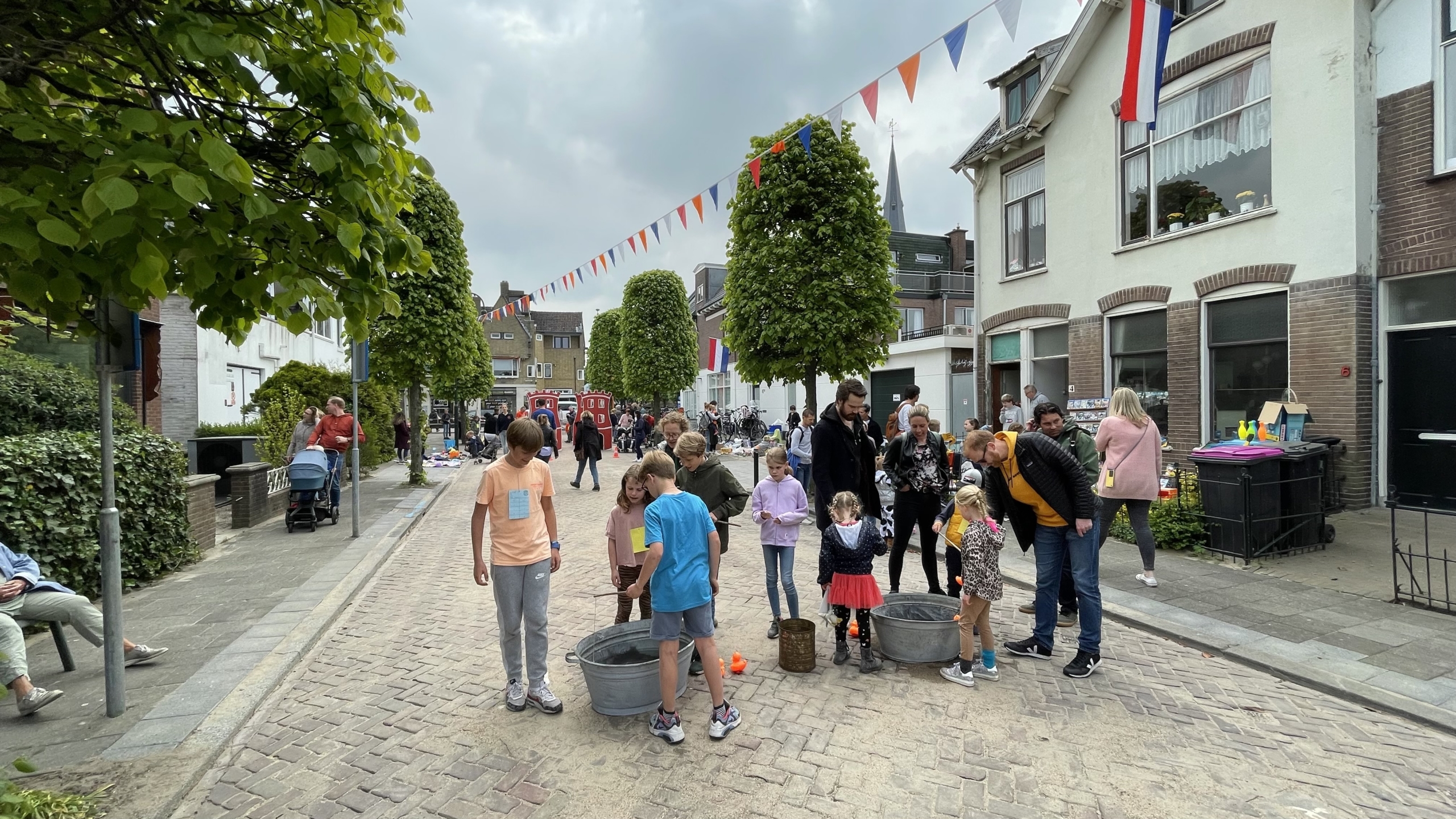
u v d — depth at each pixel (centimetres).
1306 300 850
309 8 287
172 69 286
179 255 260
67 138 240
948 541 535
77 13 266
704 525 369
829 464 509
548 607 593
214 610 566
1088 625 427
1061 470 431
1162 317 1050
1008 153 1321
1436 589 558
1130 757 333
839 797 303
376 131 301
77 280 254
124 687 374
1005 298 1334
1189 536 705
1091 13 1099
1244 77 929
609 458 2441
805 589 635
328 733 366
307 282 278
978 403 1407
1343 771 319
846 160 1150
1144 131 1065
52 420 779
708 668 356
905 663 449
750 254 1187
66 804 283
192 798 306
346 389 1590
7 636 367
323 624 534
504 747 348
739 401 3338
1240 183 937
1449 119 759
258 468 994
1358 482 805
